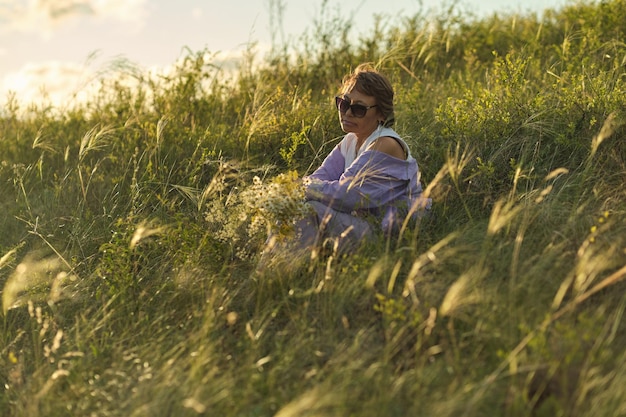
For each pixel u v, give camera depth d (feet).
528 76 21.74
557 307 11.39
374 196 14.42
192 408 10.27
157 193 18.90
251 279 13.57
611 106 16.90
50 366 12.23
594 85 18.24
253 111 22.48
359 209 14.56
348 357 10.93
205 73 25.20
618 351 10.37
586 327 10.32
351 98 14.84
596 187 14.70
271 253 13.94
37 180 22.24
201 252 14.67
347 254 13.92
